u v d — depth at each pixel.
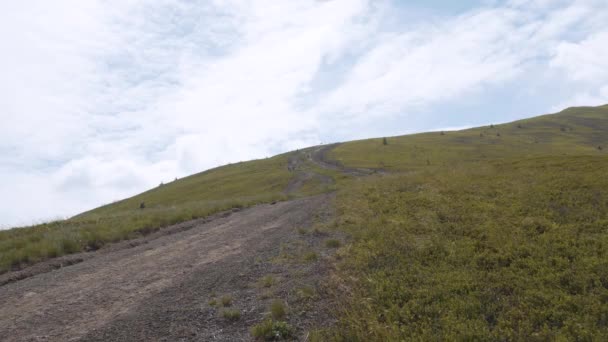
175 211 27.52
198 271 12.66
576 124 186.75
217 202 34.59
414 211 17.95
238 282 11.16
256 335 7.80
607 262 9.85
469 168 32.69
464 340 7.10
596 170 23.00
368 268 10.91
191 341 7.89
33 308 10.23
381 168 91.50
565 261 10.26
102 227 21.28
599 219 13.42
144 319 9.09
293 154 146.25
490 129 186.25
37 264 15.09
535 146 129.00
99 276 12.97
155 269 13.38
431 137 161.38
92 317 9.41
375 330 7.50
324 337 7.50
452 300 8.60
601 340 6.74
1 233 20.83
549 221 13.93
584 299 8.24
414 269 10.61
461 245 12.41
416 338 7.17
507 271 10.13
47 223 23.58
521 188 20.11
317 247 14.01
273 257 13.35
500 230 13.41
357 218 17.81
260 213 26.58
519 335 7.12
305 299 9.31
